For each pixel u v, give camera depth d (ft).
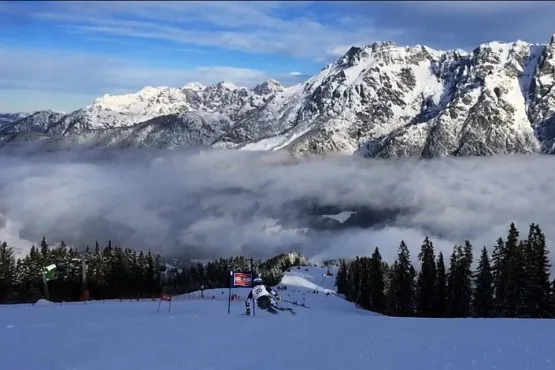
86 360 41.42
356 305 268.62
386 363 34.22
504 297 178.70
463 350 36.63
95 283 284.00
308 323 55.11
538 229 183.52
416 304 225.97
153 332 55.01
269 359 37.73
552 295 177.88
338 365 34.50
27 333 56.03
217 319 65.41
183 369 36.47
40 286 266.77
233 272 78.79
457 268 204.95
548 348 36.37
